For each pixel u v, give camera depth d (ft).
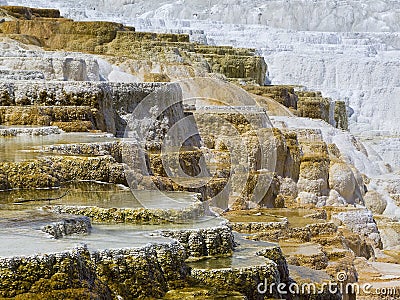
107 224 85.40
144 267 73.15
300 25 479.00
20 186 92.07
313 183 179.52
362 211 172.55
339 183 184.14
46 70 158.20
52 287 63.41
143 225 86.12
